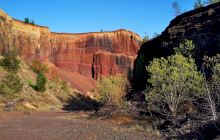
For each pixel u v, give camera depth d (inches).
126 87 1868.8
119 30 5521.7
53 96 2662.4
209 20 1272.1
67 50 4830.2
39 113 1782.7
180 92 871.7
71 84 4202.8
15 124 1163.9
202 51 1211.9
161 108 1015.0
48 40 4175.7
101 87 1824.6
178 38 1443.2
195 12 1427.2
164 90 868.6
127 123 1088.2
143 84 1694.1
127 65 5255.9
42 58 3959.2
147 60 1774.1
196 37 1288.1
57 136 834.2
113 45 5349.4
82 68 4889.3
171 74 890.1
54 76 3654.0
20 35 3688.5
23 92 2269.9
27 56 3747.5
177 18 1555.1
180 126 803.4
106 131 905.5
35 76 2982.3
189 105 935.7
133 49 5585.6
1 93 1877.5
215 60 722.2
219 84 700.0
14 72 2351.1
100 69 4948.3
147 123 996.6
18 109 1818.4
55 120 1343.5
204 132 610.2
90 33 5162.4
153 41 1800.0
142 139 732.0
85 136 820.6
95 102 3041.3
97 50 5132.9
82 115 1588.3
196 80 832.9
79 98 3157.0
